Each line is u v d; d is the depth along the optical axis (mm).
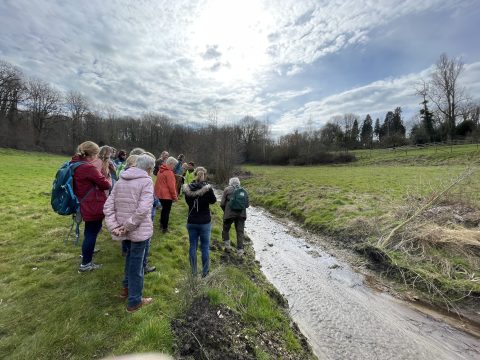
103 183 4754
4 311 3992
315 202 14383
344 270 7879
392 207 11234
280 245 9930
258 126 70750
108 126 65500
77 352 3383
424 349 4770
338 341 4930
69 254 5879
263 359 3863
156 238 7305
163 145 64250
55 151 56844
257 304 5277
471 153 33906
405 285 6922
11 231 7148
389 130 85438
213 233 8852
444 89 52219
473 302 6008
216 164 31281
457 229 8344
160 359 3379
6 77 49531
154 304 4367
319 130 77438
